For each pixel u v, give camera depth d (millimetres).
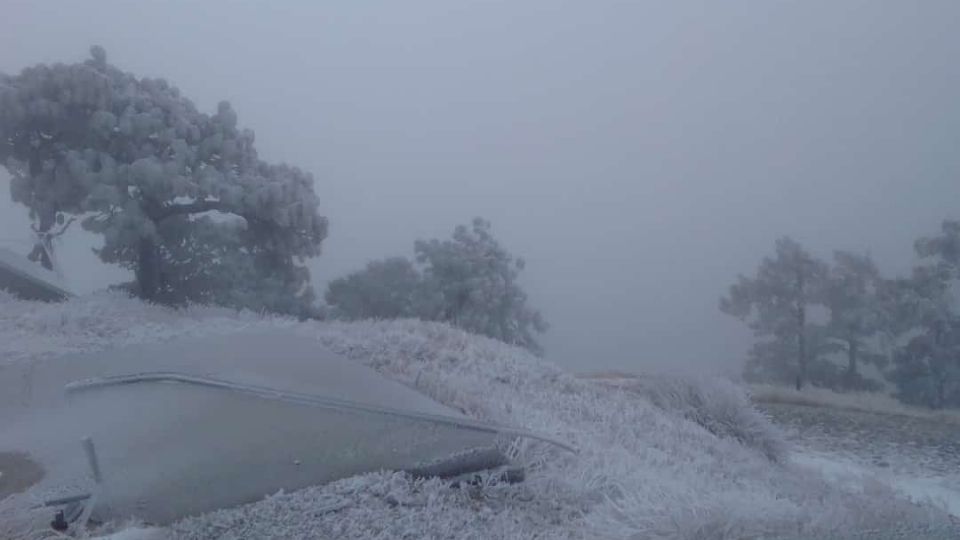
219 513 6891
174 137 17359
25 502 6840
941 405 21500
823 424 15234
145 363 10672
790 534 7035
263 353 11211
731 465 9883
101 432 8508
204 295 17234
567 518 7297
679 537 6805
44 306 13859
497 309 20875
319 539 6598
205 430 8539
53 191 16828
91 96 17016
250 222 17984
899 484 11172
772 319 25141
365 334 12445
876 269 25125
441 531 6820
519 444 8453
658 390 12516
